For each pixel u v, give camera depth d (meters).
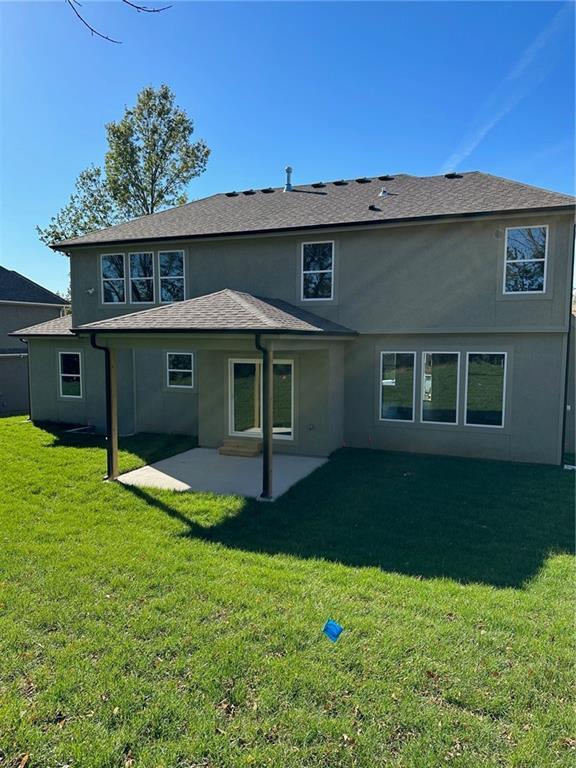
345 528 7.44
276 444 12.80
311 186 17.23
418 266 12.32
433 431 12.55
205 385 13.47
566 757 3.19
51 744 3.31
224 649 4.30
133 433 15.70
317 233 13.10
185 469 11.13
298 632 4.56
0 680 3.96
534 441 11.64
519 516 7.95
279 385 12.75
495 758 3.18
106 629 4.65
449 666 4.07
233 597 5.23
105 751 3.24
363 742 3.30
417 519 7.80
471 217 11.34
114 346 9.95
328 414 12.30
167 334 9.41
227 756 3.20
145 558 6.29
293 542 6.90
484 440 12.07
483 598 5.22
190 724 3.47
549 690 3.79
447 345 12.27
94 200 34.72
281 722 3.48
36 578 5.72
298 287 13.51
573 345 12.59
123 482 9.98
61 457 12.10
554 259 11.11
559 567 6.05
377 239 12.66
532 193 11.95
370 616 4.84
